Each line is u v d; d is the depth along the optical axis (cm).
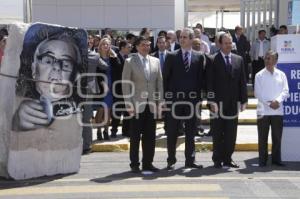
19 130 856
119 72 1134
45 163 888
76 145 915
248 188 810
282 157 998
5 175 877
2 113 866
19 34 862
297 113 988
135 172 912
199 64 925
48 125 883
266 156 965
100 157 1046
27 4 1970
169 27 1930
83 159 1028
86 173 913
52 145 891
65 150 904
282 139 995
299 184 836
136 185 828
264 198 757
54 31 887
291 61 985
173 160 931
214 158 951
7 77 867
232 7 2625
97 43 1349
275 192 789
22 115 859
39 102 874
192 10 2770
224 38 930
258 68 1616
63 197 766
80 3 1914
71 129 907
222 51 936
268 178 873
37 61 873
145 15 1928
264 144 961
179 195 771
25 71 862
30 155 872
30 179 873
